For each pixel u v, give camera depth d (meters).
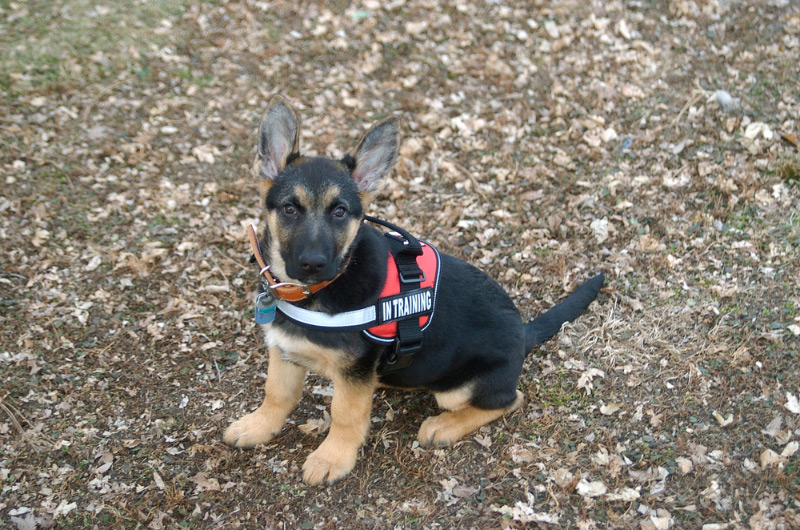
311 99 2.10
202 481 1.33
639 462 1.35
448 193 1.85
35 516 1.28
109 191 1.80
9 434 1.37
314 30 2.37
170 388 1.46
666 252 1.68
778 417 1.39
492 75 2.18
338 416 1.32
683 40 2.28
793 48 2.20
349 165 1.29
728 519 1.28
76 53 2.15
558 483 1.33
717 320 1.54
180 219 1.76
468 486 1.33
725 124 1.93
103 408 1.42
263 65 2.22
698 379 1.45
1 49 2.12
